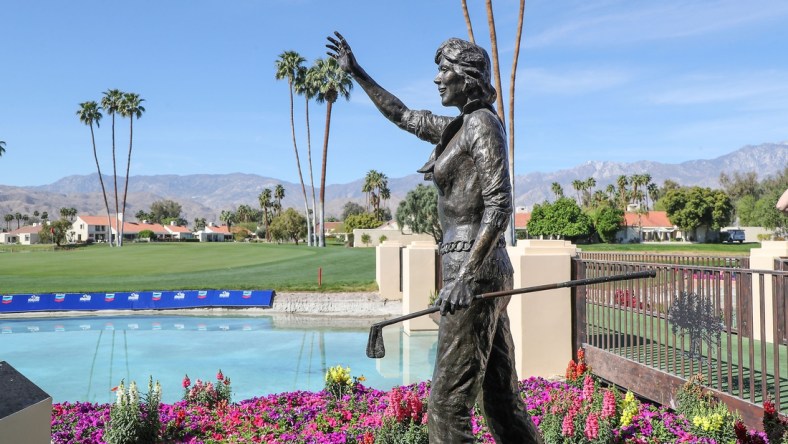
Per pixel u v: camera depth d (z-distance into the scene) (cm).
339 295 2159
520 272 907
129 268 3306
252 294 2144
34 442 286
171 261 3747
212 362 1258
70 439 636
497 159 315
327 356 1305
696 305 638
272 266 3069
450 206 338
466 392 328
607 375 808
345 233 8662
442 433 331
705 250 5056
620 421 588
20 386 293
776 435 486
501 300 337
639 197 10431
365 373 1122
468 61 337
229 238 13312
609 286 830
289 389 1019
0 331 1738
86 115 6706
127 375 1148
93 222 12188
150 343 1505
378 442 577
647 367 713
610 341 892
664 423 586
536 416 621
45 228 9631
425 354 1305
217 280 2569
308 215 5703
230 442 616
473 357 326
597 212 7106
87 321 1931
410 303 1603
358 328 1734
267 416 699
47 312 2069
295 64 5300
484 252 310
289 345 1455
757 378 671
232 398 957
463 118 340
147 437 624
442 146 349
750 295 572
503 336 359
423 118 394
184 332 1695
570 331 915
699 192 7094
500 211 311
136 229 12850
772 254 980
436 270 1622
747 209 5919
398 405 590
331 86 4641
